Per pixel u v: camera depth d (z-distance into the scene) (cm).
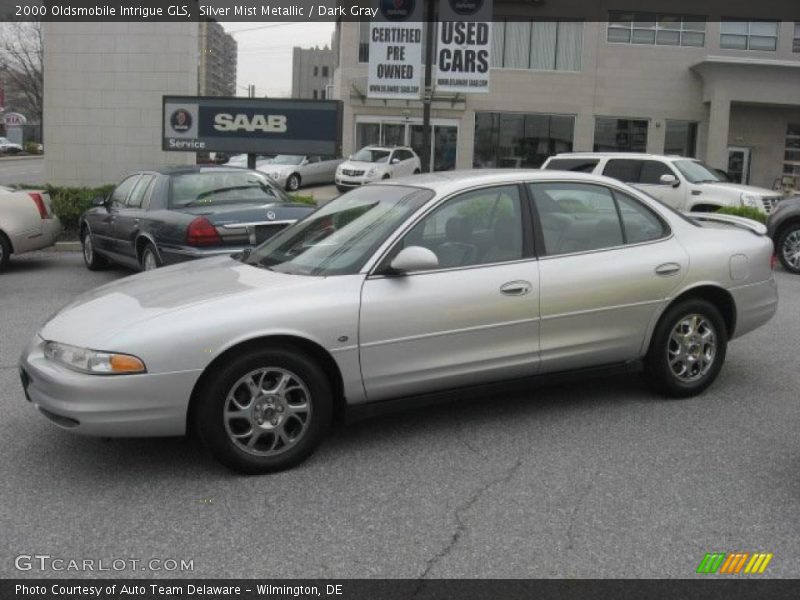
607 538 374
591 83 3281
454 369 488
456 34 2091
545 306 509
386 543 371
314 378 453
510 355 503
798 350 718
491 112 3312
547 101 3291
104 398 417
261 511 404
